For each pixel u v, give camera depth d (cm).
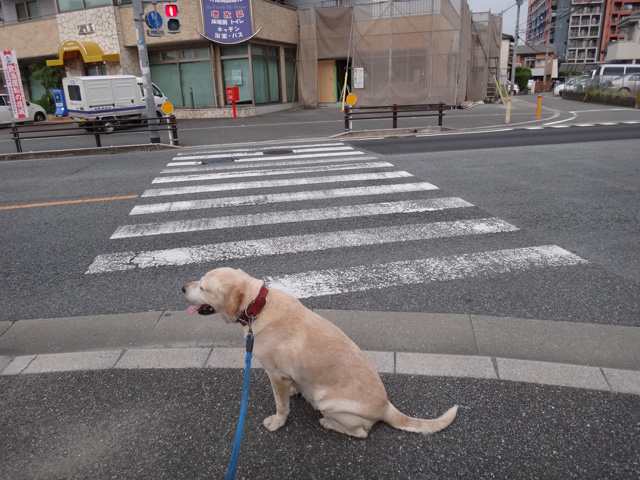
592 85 2773
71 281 457
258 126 1883
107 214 670
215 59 2305
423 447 245
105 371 316
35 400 290
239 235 565
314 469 234
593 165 906
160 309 398
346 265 471
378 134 1500
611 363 307
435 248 508
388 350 329
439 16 2258
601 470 228
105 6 2292
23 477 233
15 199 780
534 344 330
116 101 1881
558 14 9869
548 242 514
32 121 2439
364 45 2367
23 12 2814
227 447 250
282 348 234
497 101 2897
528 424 258
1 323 385
